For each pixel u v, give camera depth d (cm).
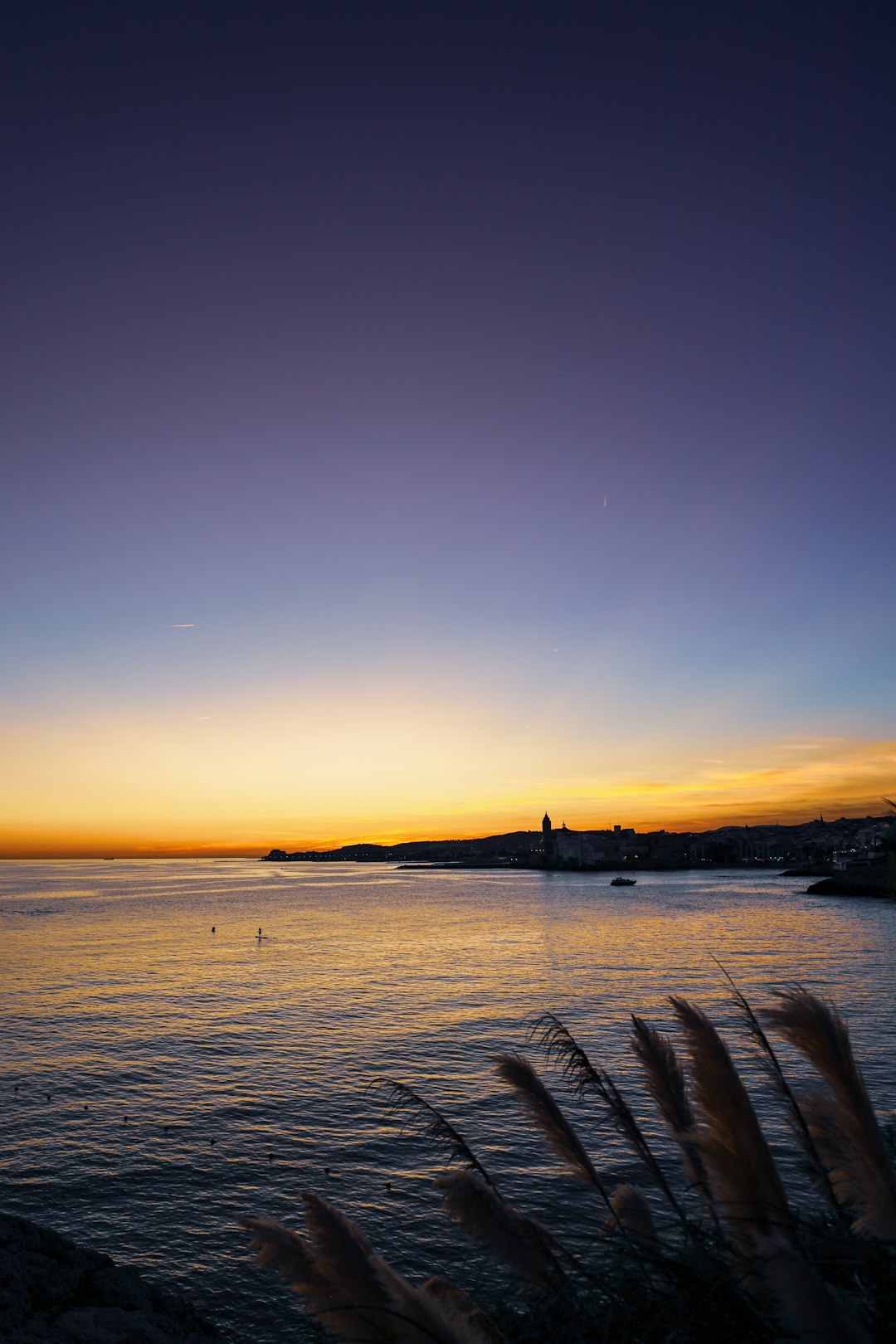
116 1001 6138
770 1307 231
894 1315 236
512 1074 363
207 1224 2281
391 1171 2648
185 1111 3353
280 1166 2716
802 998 252
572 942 10350
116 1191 2523
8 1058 4294
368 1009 5753
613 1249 320
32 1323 777
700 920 13788
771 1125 2088
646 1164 351
